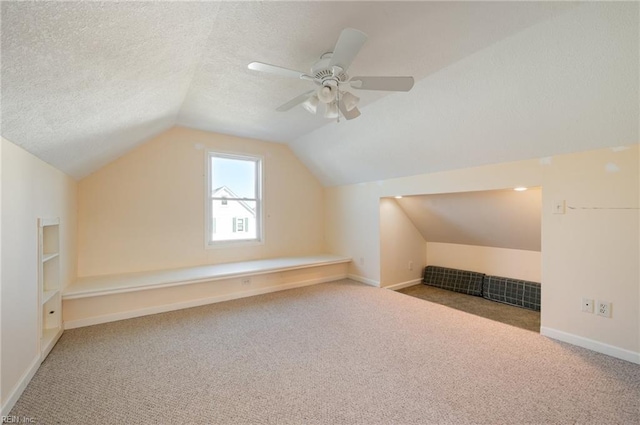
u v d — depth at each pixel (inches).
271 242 183.6
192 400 68.0
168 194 148.6
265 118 135.2
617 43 64.9
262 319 118.8
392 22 66.1
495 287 161.5
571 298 96.5
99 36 47.5
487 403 66.7
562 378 76.6
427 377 77.4
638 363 83.4
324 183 202.8
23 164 72.4
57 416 62.2
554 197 99.0
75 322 108.7
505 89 86.3
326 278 181.9
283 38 72.1
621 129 81.1
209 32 68.8
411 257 191.5
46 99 57.0
